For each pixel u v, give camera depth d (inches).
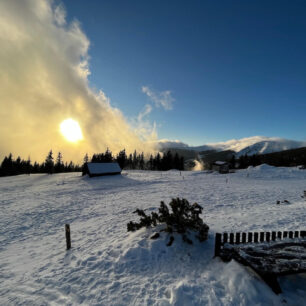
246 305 146.6
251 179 1373.0
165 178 1585.9
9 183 1712.6
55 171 3476.9
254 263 164.1
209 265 207.8
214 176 1615.4
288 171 1573.6
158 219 298.4
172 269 207.5
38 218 553.9
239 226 350.6
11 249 339.0
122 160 3759.8
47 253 297.6
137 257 232.2
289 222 373.4
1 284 209.6
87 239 339.6
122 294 172.1
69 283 196.2
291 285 164.4
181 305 150.4
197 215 277.7
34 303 170.2
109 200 775.1
